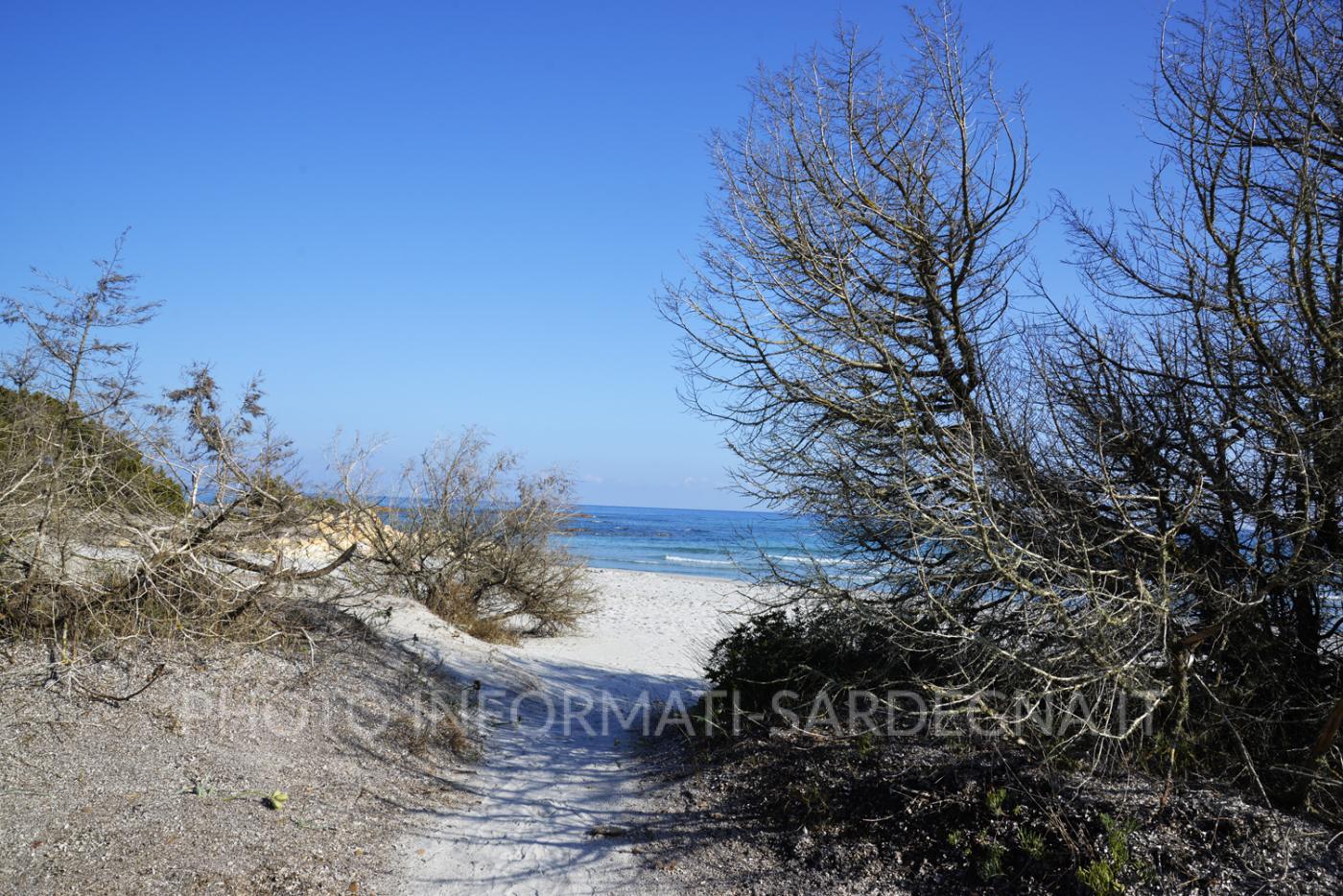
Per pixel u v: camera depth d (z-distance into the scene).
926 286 7.33
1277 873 4.05
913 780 5.32
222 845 4.88
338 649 8.72
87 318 7.51
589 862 5.31
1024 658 5.33
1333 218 5.69
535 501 16.02
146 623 7.16
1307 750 5.12
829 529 7.46
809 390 7.39
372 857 5.25
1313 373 5.55
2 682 6.07
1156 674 5.32
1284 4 5.67
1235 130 5.88
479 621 14.74
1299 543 5.15
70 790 5.09
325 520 12.03
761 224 7.71
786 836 5.28
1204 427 5.95
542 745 8.31
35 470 6.69
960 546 5.82
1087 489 5.99
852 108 7.52
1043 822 4.60
